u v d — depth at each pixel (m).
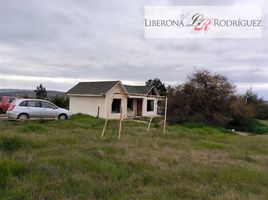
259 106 44.09
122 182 6.47
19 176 6.24
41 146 9.60
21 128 13.84
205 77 29.89
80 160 7.51
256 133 29.62
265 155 12.05
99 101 33.06
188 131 18.64
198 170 7.91
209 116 29.27
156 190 6.09
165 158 9.06
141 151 9.73
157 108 40.75
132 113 37.88
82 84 36.53
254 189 6.80
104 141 11.41
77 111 34.78
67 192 5.60
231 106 29.95
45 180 6.06
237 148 13.27
